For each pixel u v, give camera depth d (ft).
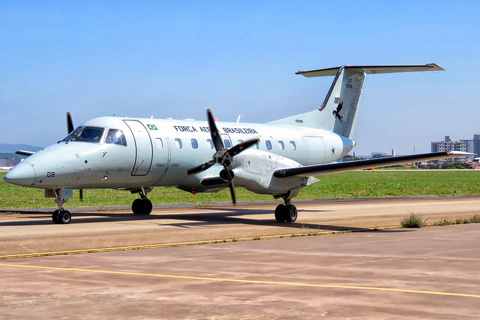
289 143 76.79
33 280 27.32
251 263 32.65
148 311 21.25
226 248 39.73
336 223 59.82
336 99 84.99
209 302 22.63
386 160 55.77
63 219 57.36
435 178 245.45
